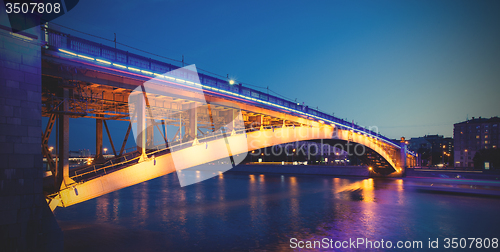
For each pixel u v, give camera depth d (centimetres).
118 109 2458
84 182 1806
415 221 3059
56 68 1703
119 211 3419
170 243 2252
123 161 2234
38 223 1340
